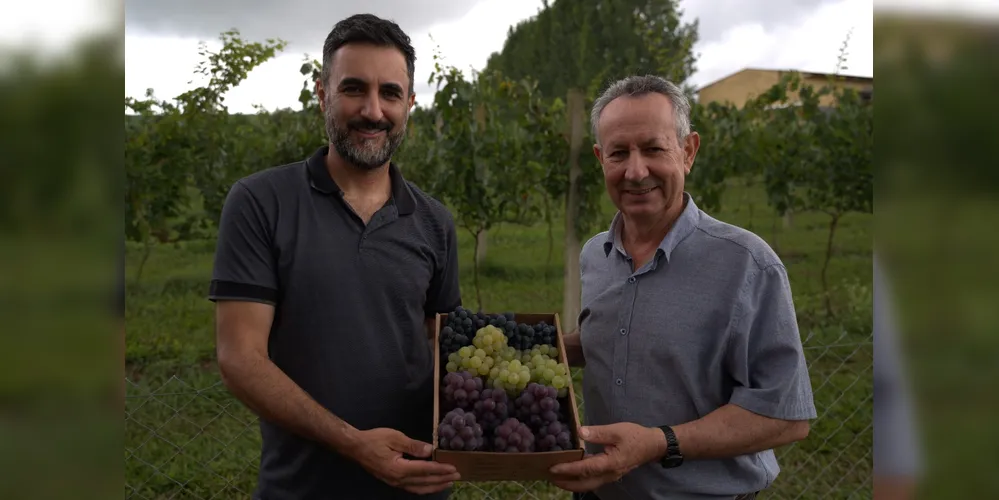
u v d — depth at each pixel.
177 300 6.98
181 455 4.06
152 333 6.06
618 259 2.09
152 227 5.60
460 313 2.11
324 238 1.95
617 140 1.90
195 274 7.86
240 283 1.87
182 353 5.64
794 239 10.15
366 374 1.96
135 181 5.36
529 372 1.80
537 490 3.81
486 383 1.80
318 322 1.93
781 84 6.65
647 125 1.87
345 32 1.92
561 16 27.62
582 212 5.52
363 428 1.97
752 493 1.96
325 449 1.95
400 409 2.02
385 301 2.01
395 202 2.08
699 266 1.90
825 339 6.16
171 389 4.90
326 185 1.98
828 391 4.98
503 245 10.29
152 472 3.87
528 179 5.75
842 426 4.44
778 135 6.52
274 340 1.98
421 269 2.10
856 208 6.73
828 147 6.48
